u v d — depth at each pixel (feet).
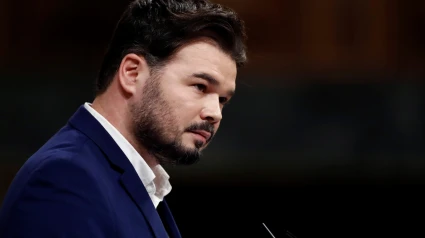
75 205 10.14
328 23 34.78
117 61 11.80
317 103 33.71
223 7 11.92
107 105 11.84
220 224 31.60
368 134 33.32
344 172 33.12
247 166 33.12
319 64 34.65
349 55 34.81
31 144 32.96
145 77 11.49
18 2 34.40
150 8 11.67
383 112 33.42
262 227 13.17
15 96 33.37
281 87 34.01
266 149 33.35
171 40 11.32
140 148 11.87
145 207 11.41
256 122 33.47
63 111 33.60
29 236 9.86
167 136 11.39
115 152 11.44
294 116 33.60
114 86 11.79
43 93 33.63
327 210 32.42
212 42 11.46
